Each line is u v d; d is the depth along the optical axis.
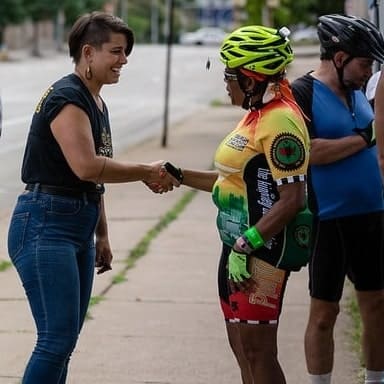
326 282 6.10
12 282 10.06
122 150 22.00
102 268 6.18
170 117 31.39
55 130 5.25
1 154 21.28
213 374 7.30
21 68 61.00
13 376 7.21
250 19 31.14
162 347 7.95
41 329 5.33
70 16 86.06
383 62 5.76
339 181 5.97
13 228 5.42
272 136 4.94
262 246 5.01
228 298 5.28
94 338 8.17
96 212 5.53
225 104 36.72
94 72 5.42
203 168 18.55
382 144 5.22
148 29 123.31
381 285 6.19
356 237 6.07
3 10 76.31
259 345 5.14
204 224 13.45
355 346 7.84
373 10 7.28
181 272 10.62
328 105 5.93
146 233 12.76
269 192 5.00
